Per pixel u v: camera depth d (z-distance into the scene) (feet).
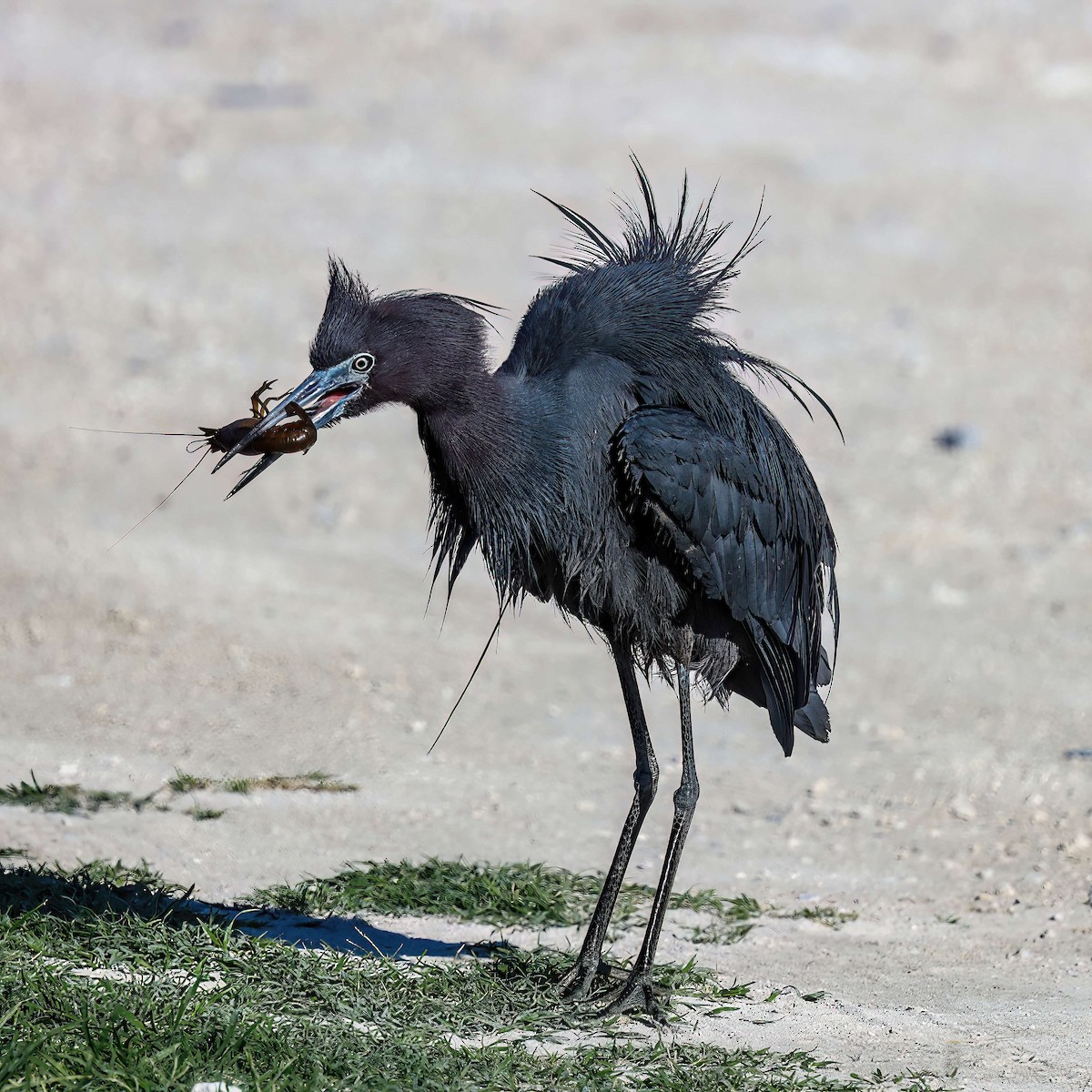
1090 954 31.24
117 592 53.57
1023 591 58.65
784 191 101.91
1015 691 49.57
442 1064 23.07
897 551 62.18
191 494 64.08
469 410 26.25
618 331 27.27
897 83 122.31
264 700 45.96
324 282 87.97
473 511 26.89
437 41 128.06
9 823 35.42
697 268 28.76
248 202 98.17
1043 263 95.81
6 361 77.25
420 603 55.67
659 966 28.60
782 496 28.09
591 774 42.32
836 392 78.28
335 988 25.44
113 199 98.53
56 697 45.19
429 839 36.63
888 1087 24.00
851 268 92.99
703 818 39.63
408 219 95.45
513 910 32.01
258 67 122.01
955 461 71.20
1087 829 39.09
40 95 115.03
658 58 123.85
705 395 27.63
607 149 105.91
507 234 93.25
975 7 138.72
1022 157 110.93
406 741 43.62
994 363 82.89
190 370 77.25
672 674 30.37
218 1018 23.38
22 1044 21.66
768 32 131.03
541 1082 23.12
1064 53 129.29
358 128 109.50
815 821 39.63
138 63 122.42
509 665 50.75
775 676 28.37
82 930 26.96
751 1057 24.70
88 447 68.03
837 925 32.91
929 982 29.53
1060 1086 24.32
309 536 61.16
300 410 25.86
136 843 34.76
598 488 26.76
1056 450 72.84
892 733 46.11
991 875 36.01
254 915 30.45
